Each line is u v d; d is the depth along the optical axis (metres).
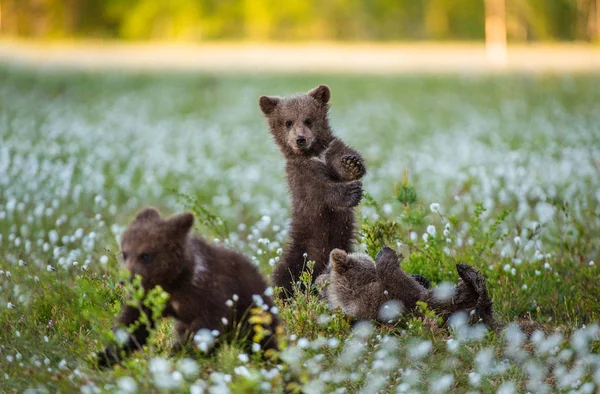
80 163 21.00
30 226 14.15
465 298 9.07
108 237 13.62
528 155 22.30
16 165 19.28
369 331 8.52
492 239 13.23
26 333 8.49
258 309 7.40
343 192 10.95
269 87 44.38
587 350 8.52
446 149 24.88
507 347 8.59
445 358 8.15
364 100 40.06
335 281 9.50
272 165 22.89
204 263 7.58
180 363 7.23
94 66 53.38
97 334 8.48
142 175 20.58
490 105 37.38
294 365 7.26
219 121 33.28
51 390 7.39
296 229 11.41
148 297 6.95
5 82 43.38
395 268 9.25
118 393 6.77
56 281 9.87
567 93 39.88
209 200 17.91
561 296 10.66
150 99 40.34
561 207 13.00
